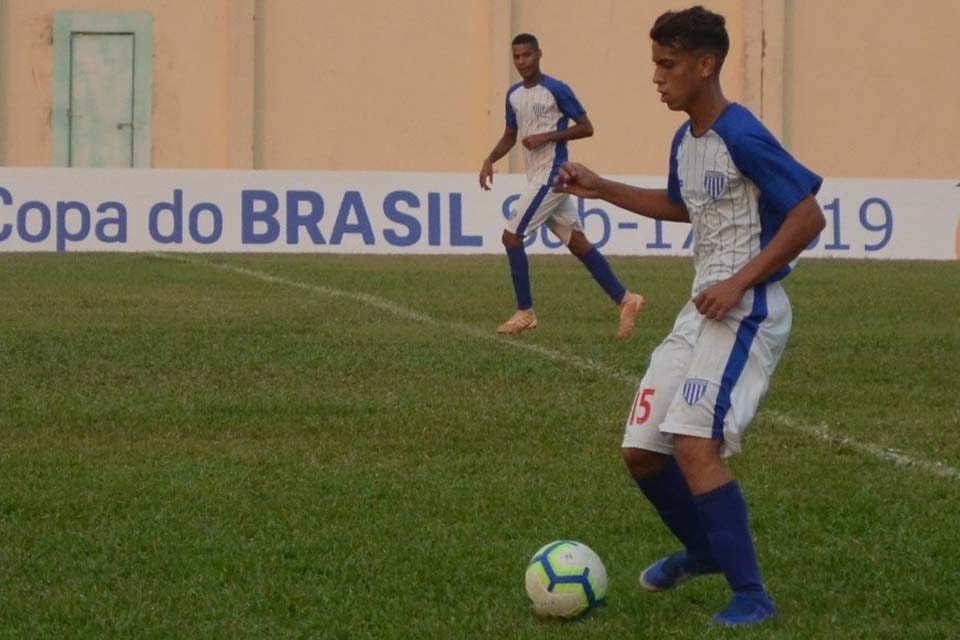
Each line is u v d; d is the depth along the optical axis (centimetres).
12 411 1501
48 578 929
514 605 875
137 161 5191
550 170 2180
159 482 1192
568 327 2272
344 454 1312
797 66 5384
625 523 1067
